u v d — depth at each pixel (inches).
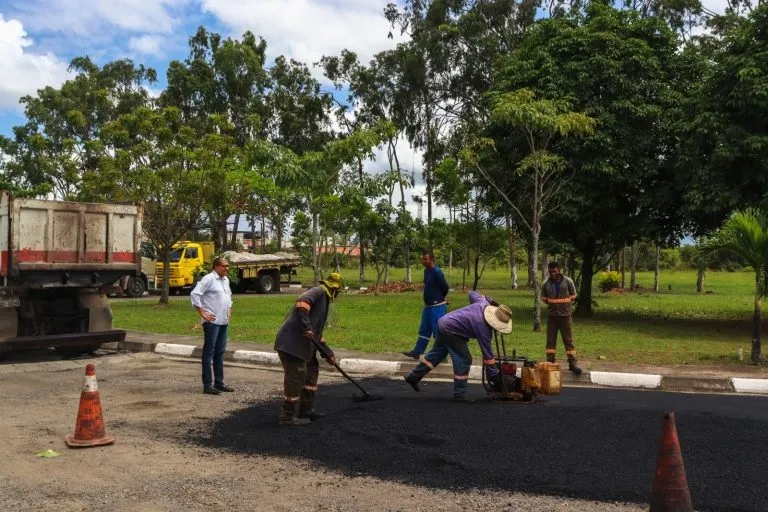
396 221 1326.3
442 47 1349.7
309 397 275.6
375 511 176.9
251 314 749.9
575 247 799.7
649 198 687.7
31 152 1550.2
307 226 936.9
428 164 1475.1
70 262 432.8
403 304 909.2
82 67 1679.4
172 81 1578.5
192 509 177.9
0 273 417.7
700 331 631.2
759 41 607.5
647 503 181.6
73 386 354.0
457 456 219.6
